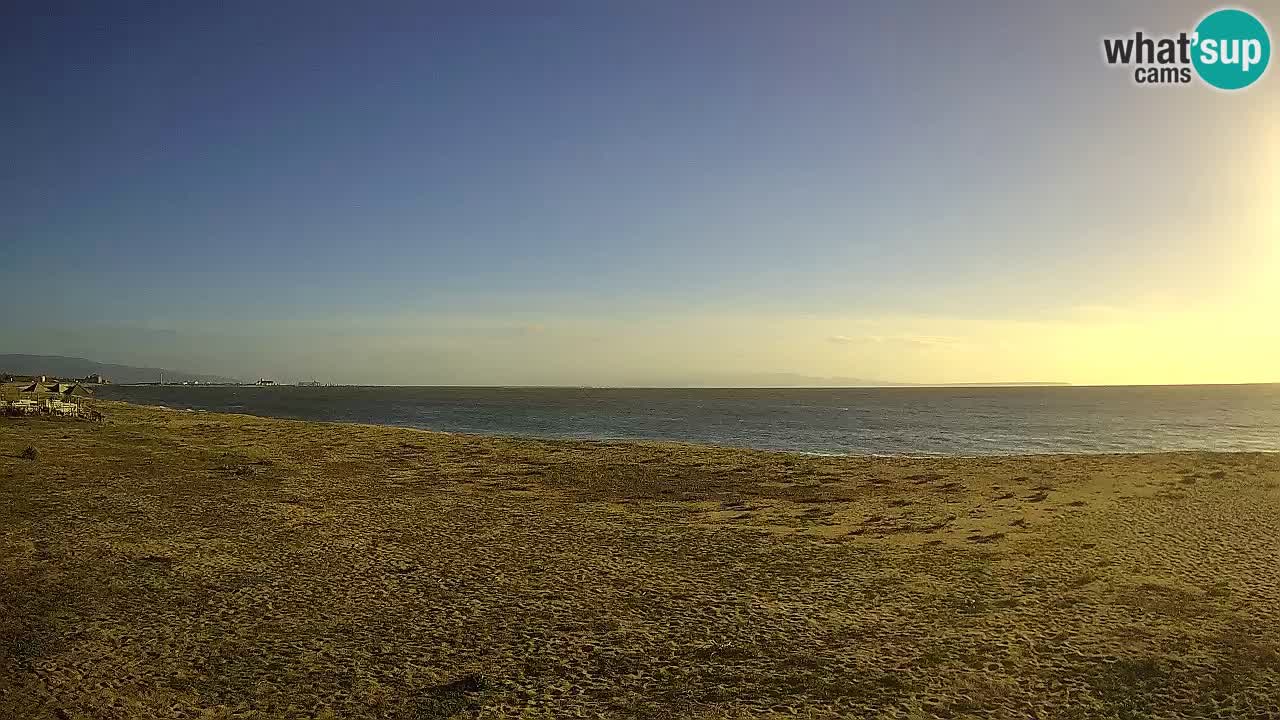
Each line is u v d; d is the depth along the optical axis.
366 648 13.15
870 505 25.64
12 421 39.09
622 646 13.30
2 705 10.65
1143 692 11.33
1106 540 20.14
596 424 76.94
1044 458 36.66
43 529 19.84
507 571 17.67
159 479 27.17
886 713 10.75
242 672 12.09
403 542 20.03
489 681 11.85
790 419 89.50
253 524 21.39
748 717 10.60
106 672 11.89
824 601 15.66
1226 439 63.22
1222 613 14.50
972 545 20.00
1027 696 11.26
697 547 19.97
